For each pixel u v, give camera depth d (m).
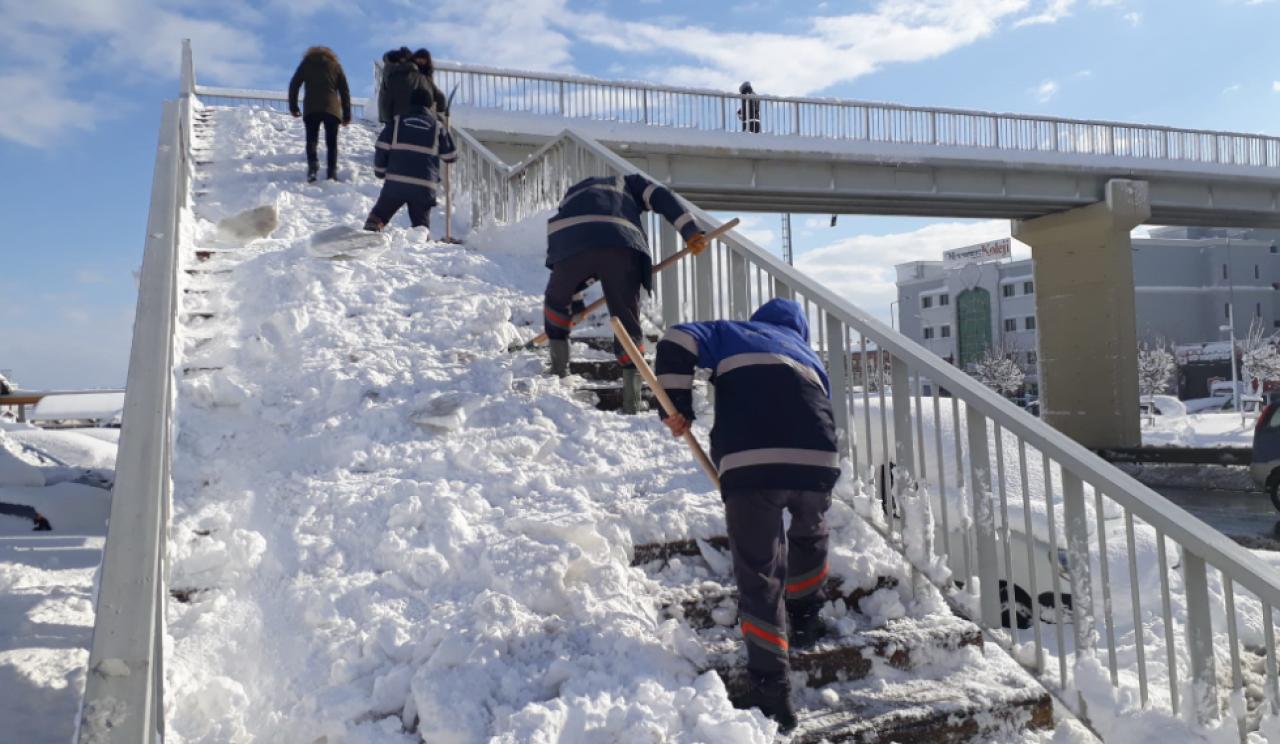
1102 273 29.20
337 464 3.69
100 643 1.52
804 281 3.82
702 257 4.89
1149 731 2.59
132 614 1.58
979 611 3.07
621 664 2.67
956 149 26.70
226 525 3.22
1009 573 2.97
